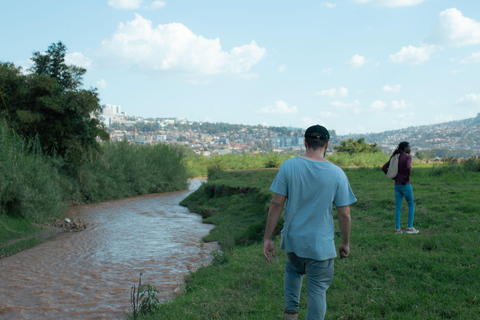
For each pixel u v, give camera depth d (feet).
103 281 26.40
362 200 37.60
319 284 9.80
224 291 17.26
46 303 21.86
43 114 66.39
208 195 69.05
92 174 79.00
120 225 50.90
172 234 43.93
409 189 25.25
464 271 16.17
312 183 9.87
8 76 63.41
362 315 13.06
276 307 14.49
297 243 9.77
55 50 72.54
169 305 17.03
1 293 23.99
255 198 52.90
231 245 34.42
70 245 39.24
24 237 41.60
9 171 46.34
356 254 20.31
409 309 13.37
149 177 98.53
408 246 20.95
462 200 34.01
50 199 51.08
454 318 12.26
